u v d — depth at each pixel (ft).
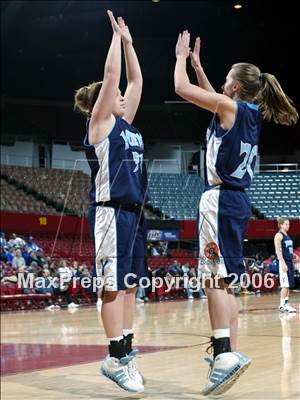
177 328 20.83
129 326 11.85
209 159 10.23
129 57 12.84
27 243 52.54
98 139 11.39
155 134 35.55
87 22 65.67
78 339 24.86
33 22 72.02
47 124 86.79
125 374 11.06
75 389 12.16
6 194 67.77
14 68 83.10
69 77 76.84
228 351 9.86
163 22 28.94
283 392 9.75
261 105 10.75
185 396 10.30
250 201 10.67
